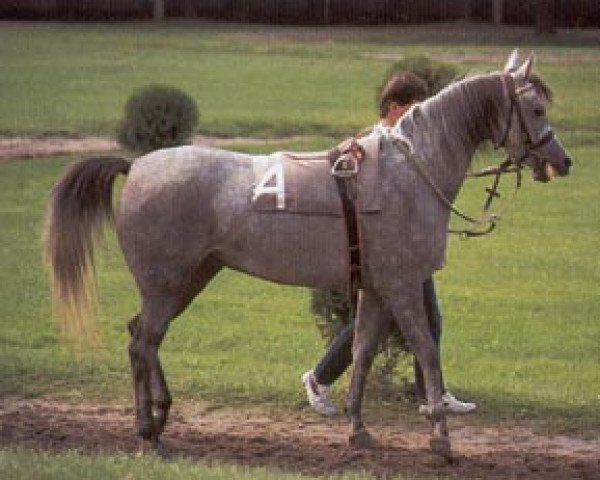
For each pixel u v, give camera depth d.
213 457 10.35
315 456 10.50
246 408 11.98
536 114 10.50
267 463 10.23
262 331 15.85
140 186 10.23
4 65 43.53
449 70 13.29
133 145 24.64
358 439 10.80
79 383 12.55
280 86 39.38
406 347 12.02
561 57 46.28
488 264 19.94
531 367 14.48
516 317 16.88
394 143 10.38
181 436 11.00
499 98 10.46
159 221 10.16
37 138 30.67
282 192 10.20
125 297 17.52
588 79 40.34
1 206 23.48
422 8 60.41
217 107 34.66
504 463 10.48
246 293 17.92
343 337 11.50
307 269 10.30
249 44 51.41
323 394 11.68
